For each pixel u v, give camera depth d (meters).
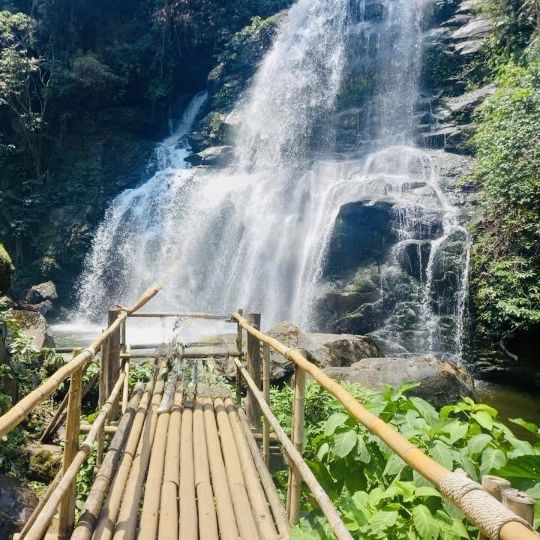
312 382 5.93
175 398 5.27
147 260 18.56
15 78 19.62
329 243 13.83
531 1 15.17
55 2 21.72
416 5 19.30
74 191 20.67
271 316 15.09
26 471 5.38
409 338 12.37
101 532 3.01
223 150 20.27
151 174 21.77
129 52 22.95
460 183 14.20
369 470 3.13
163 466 3.88
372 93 19.20
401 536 2.53
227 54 22.53
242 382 6.26
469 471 2.74
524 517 1.34
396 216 13.33
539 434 3.05
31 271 19.31
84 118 22.52
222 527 3.13
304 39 21.34
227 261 16.94
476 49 17.45
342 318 12.93
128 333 14.22
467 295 12.28
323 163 17.53
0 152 19.86
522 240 11.63
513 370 11.59
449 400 6.88
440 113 17.17
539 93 11.97
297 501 2.99
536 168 11.34
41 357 7.20
